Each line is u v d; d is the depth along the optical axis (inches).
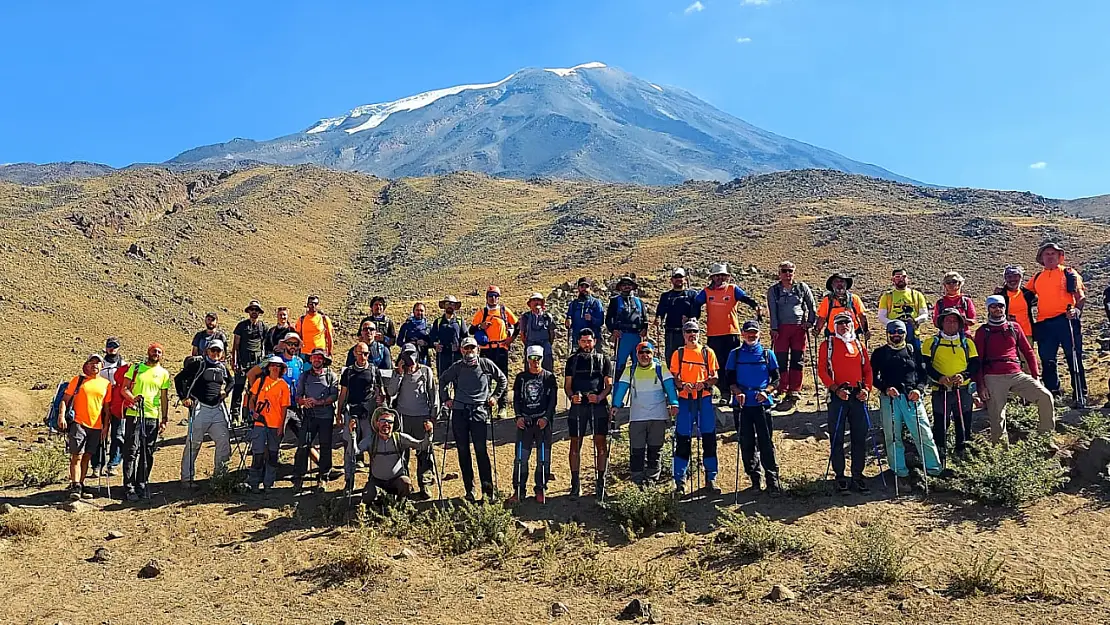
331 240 3503.9
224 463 421.7
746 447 388.2
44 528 354.3
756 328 387.5
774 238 2314.2
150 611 283.1
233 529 358.6
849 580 292.0
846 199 3184.1
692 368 390.3
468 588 301.7
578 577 307.7
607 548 334.3
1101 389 506.0
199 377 422.3
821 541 325.4
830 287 482.9
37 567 320.2
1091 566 294.5
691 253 2171.5
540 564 319.9
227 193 4042.8
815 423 475.8
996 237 2153.1
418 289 2388.0
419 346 514.9
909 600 273.3
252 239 3036.4
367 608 284.8
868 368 381.1
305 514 375.9
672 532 345.4
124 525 363.9
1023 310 463.2
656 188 4281.5
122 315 1722.4
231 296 2311.8
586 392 383.6
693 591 292.8
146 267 2212.1
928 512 350.6
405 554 326.6
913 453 402.9
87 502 391.5
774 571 303.4
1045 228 2228.1
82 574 315.0
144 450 401.1
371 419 383.2
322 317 537.0
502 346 522.0
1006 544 316.5
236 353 530.6
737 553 319.6
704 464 391.9
